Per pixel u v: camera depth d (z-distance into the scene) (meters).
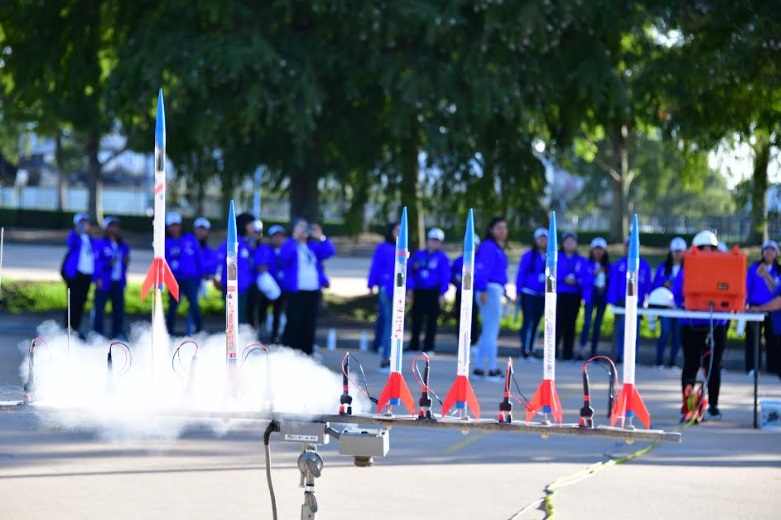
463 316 9.88
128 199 177.00
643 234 127.81
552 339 9.75
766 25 47.94
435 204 54.44
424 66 46.53
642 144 122.19
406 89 45.50
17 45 54.69
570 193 168.62
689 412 26.06
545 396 9.74
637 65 51.06
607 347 46.00
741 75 48.44
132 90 46.09
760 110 51.97
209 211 129.62
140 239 123.38
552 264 9.69
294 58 46.59
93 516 15.30
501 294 33.16
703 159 57.53
